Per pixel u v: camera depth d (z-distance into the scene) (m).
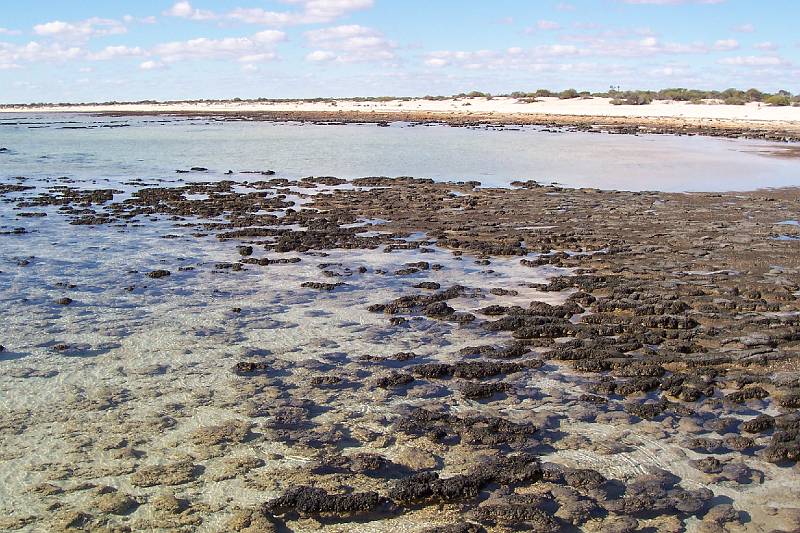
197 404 7.38
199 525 5.57
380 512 5.74
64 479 6.10
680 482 6.13
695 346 8.73
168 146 36.28
